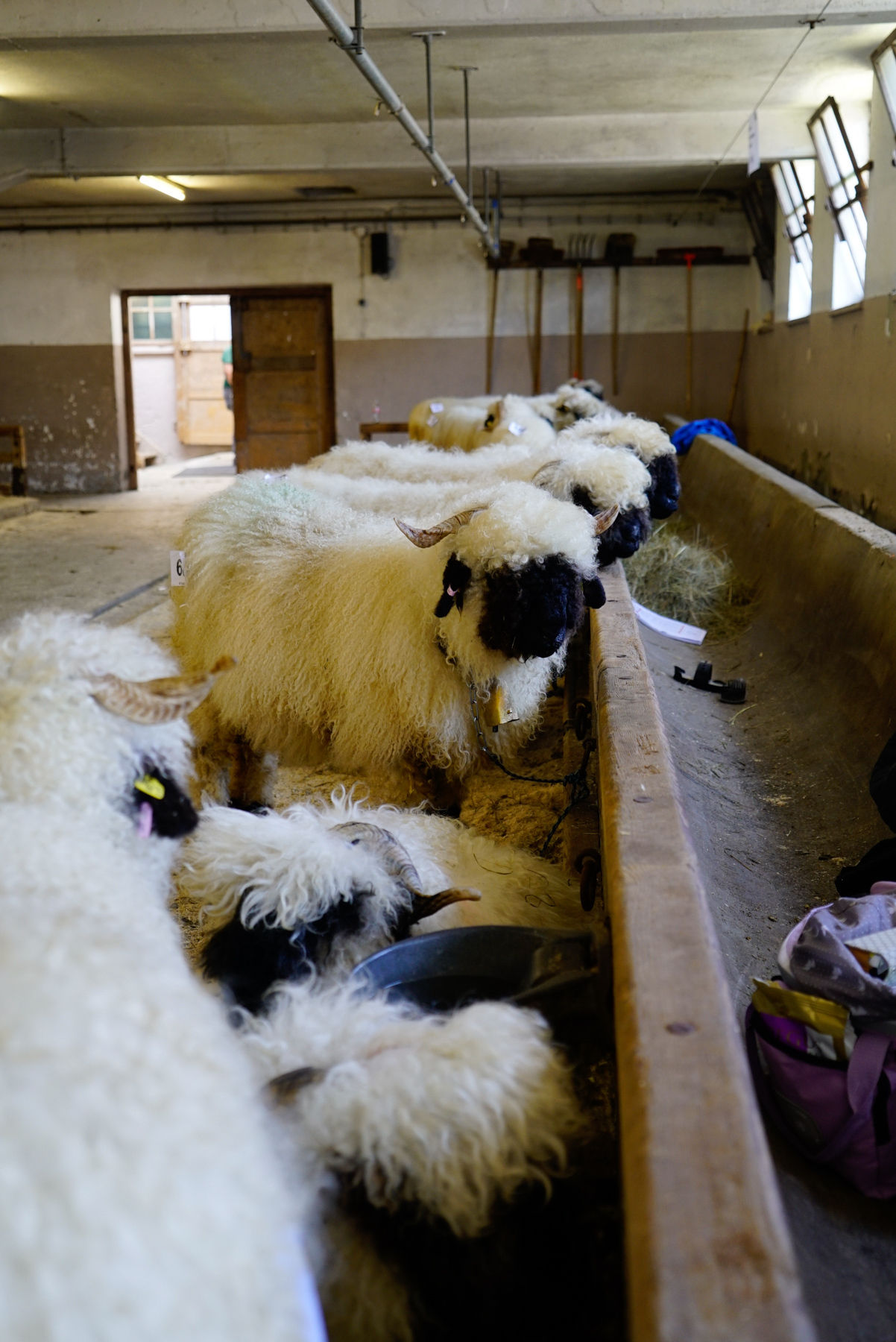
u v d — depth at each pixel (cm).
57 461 1577
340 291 1504
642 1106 130
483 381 1513
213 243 1505
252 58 848
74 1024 111
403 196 1428
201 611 372
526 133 1092
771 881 358
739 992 279
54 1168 96
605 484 448
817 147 1030
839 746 434
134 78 910
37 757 176
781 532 661
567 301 1482
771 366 1312
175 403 2156
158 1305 95
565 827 327
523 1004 187
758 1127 127
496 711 327
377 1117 147
